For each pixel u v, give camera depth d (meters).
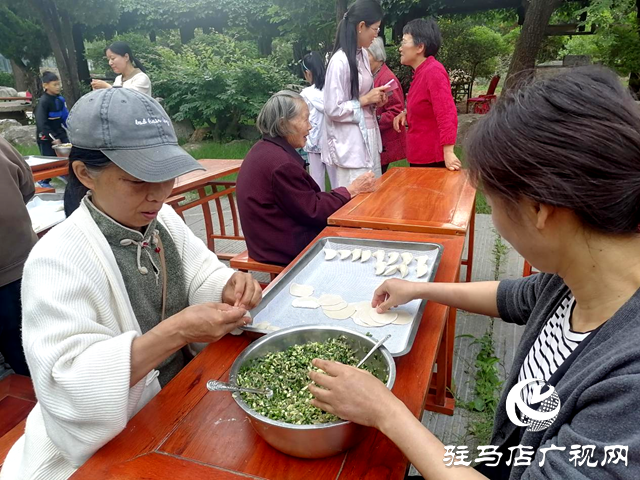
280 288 1.57
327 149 3.85
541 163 0.65
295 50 11.88
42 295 1.03
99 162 1.08
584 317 0.83
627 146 0.62
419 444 0.80
